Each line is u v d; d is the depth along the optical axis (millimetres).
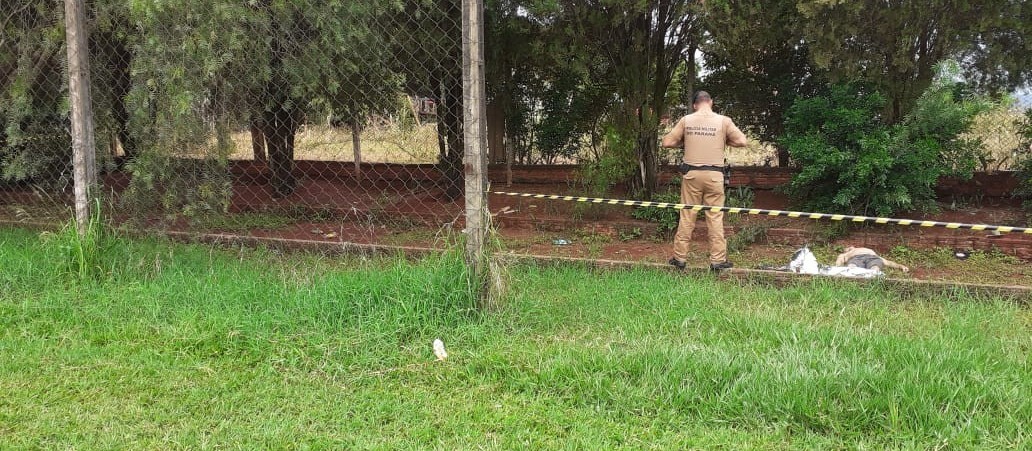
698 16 7758
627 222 8398
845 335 4285
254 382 3848
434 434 3303
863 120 7590
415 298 4598
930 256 7207
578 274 5996
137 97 6020
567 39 8281
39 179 7941
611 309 5039
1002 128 9094
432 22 7973
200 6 5840
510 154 11203
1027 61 7848
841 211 8156
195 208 6582
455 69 8531
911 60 7906
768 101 9859
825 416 3301
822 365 3734
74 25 5480
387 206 9625
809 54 8266
